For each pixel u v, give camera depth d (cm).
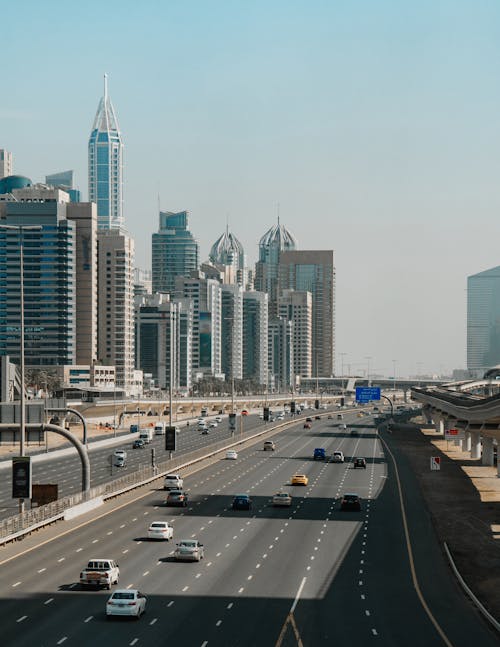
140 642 7512
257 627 8094
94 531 13012
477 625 8438
